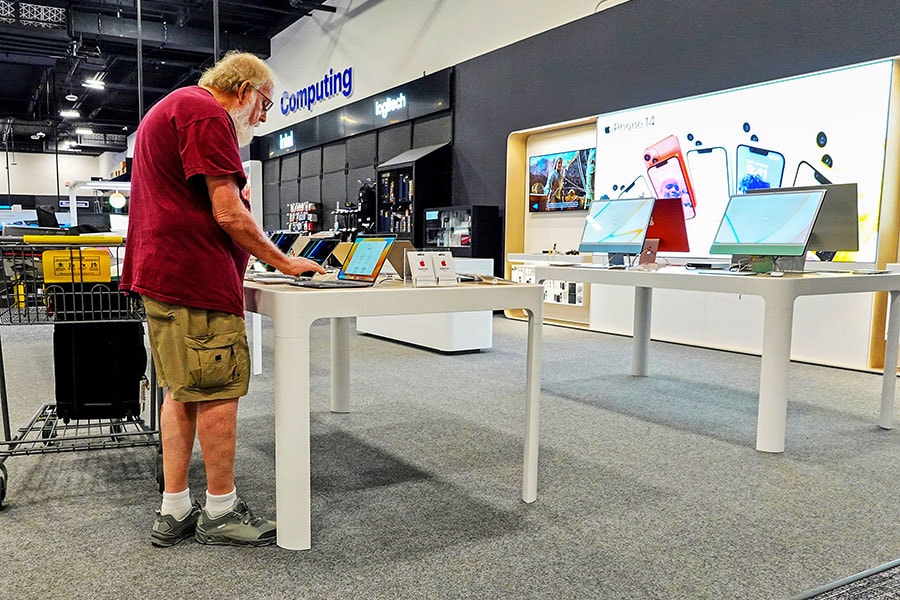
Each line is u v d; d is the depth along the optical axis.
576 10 6.77
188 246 1.70
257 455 2.65
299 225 11.70
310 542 1.86
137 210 1.77
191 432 1.89
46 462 2.56
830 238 3.26
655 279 3.19
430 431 3.04
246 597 1.57
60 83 14.56
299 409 1.78
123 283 1.83
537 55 7.11
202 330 1.74
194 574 1.68
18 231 4.69
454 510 2.11
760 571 1.72
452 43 8.46
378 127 9.72
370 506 2.14
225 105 1.86
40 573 1.68
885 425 3.13
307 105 12.05
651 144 5.93
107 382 2.48
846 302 4.64
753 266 3.28
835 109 4.60
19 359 4.87
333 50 11.05
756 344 5.22
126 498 2.20
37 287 2.19
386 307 1.87
